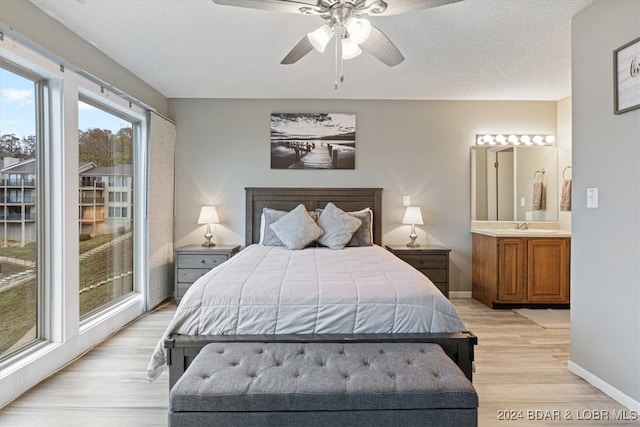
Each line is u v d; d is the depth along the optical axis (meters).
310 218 3.84
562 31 2.67
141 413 1.99
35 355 2.33
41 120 2.51
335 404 1.45
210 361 1.66
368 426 1.46
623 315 2.09
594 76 2.29
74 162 2.67
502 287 3.98
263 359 1.68
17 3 2.20
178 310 2.00
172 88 4.07
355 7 1.85
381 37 2.12
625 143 2.08
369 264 2.78
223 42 2.88
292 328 1.96
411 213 4.31
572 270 2.51
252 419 1.45
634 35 2.02
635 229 2.01
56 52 2.53
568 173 4.32
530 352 2.83
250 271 2.48
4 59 2.19
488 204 4.53
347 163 4.48
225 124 4.48
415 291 2.05
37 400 2.12
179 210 4.49
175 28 2.65
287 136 4.48
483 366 2.58
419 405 1.46
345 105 4.49
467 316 3.74
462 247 4.52
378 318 1.97
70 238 2.62
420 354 1.75
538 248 3.98
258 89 4.10
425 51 3.02
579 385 2.31
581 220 2.42
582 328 2.41
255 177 4.50
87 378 2.38
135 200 3.87
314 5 1.85
